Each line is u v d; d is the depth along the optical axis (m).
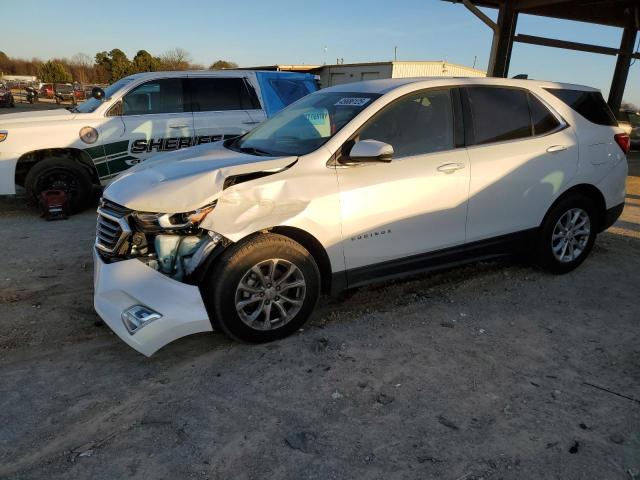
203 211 3.19
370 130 3.78
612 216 5.06
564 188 4.63
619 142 5.03
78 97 42.62
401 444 2.58
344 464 2.44
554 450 2.54
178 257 3.25
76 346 3.54
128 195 3.32
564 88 4.86
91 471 2.39
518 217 4.45
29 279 4.71
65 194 6.95
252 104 7.97
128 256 3.28
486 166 4.17
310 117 4.14
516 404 2.91
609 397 3.00
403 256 3.92
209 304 3.38
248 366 3.29
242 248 3.29
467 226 4.18
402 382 3.12
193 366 3.29
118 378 3.16
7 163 6.71
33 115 7.04
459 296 4.43
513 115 4.45
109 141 7.12
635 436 2.66
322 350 3.49
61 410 2.84
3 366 3.27
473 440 2.61
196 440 2.60
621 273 5.07
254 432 2.66
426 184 3.88
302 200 3.42
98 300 3.30
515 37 10.97
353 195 3.60
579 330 3.85
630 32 12.41
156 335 3.12
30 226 6.55
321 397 2.97
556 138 4.58
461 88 4.23
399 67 26.53
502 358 3.42
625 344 3.65
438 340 3.65
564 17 11.48
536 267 5.15
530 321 3.98
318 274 3.59
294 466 2.43
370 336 3.70
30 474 2.37
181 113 7.54
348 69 28.31
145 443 2.58
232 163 3.53
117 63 69.56
